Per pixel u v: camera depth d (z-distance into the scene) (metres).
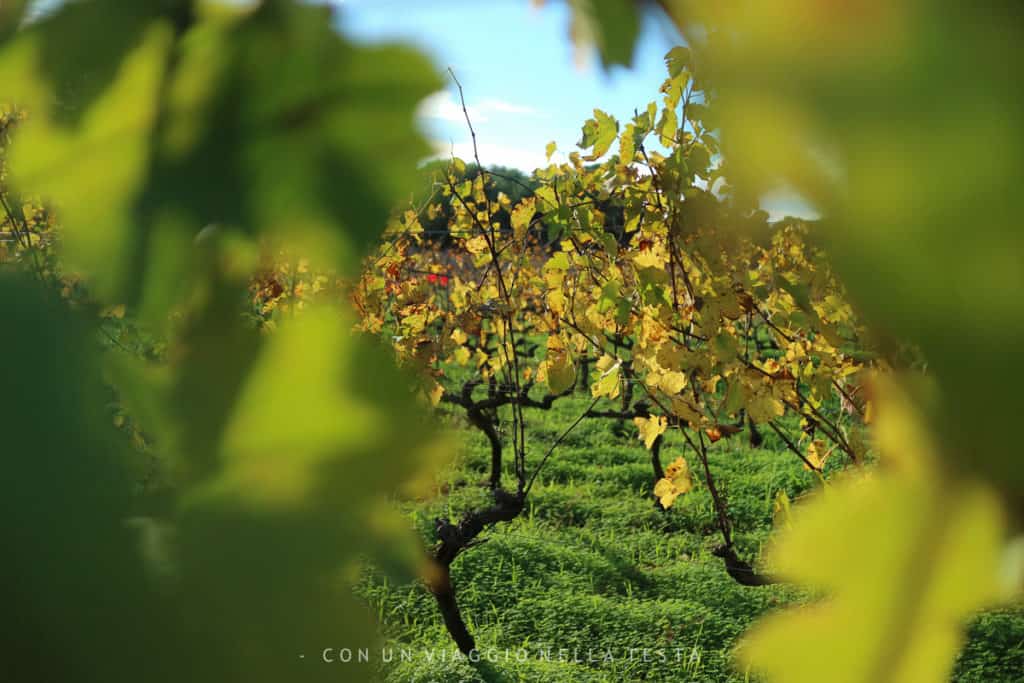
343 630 0.16
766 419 3.00
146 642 0.16
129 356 0.17
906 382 0.16
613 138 3.23
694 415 3.21
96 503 0.16
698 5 0.17
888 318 0.15
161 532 0.16
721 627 5.85
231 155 0.22
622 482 9.15
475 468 9.01
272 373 0.18
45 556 0.15
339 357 0.18
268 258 0.22
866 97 0.15
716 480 9.04
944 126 0.15
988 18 0.15
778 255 2.92
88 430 0.16
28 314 0.16
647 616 6.05
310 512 0.17
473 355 6.49
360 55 0.22
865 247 0.15
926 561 0.16
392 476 0.17
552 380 3.74
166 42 0.23
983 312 0.15
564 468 9.27
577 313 3.91
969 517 0.16
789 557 0.17
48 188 0.23
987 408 0.15
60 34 0.23
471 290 5.95
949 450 0.16
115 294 0.21
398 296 5.12
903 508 0.16
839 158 0.15
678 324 3.26
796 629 0.17
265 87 0.22
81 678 0.15
